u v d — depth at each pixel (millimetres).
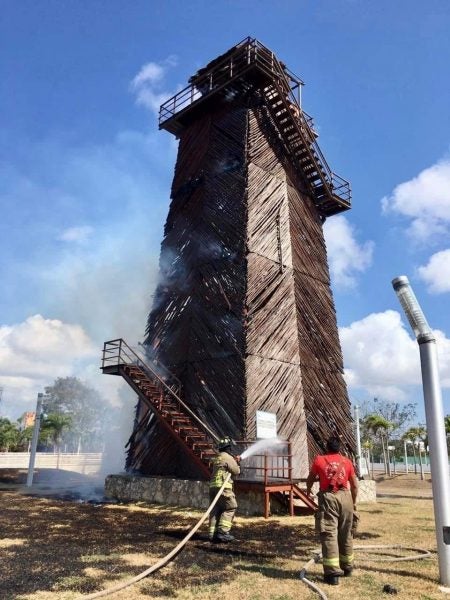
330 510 6422
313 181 21359
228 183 18547
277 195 19141
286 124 20219
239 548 8359
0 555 7422
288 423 15875
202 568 6875
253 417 14797
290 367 16766
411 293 7273
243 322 15820
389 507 15750
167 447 16641
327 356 18734
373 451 57656
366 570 6871
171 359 17750
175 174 21406
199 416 15867
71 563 6957
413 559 7574
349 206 21906
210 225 18516
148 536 9258
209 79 21031
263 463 14500
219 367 15961
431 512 14281
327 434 17234
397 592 5816
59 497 16703
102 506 13984
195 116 21266
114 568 6727
